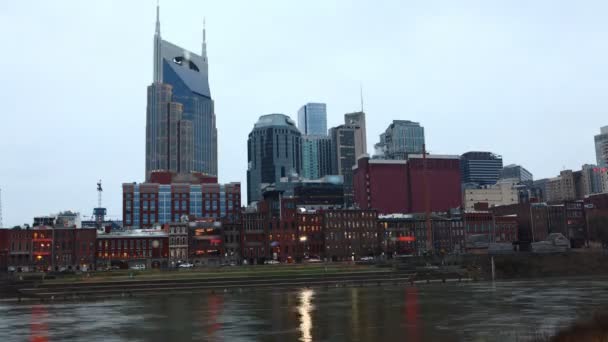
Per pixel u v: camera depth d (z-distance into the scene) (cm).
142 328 7025
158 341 6050
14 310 9356
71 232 19688
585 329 4919
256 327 6956
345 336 6178
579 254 19150
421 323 7056
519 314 7762
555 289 12162
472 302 9512
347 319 7569
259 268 16112
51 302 10831
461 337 5941
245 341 5962
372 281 14650
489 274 17138
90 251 19762
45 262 19238
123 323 7506
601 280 15350
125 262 19925
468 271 16825
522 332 6159
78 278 13688
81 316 8356
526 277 17350
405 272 15612
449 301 9738
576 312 7875
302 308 8950
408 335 6159
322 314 8144
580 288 12369
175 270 15662
